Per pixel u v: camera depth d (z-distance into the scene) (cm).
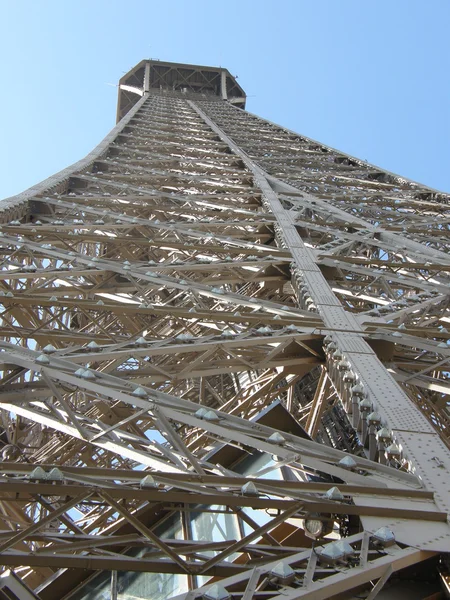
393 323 1620
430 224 3472
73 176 3897
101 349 1305
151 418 1072
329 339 1435
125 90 11450
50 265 2383
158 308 1555
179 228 2673
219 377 2569
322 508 797
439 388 1296
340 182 5147
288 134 7794
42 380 1160
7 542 717
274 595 661
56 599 1077
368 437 1118
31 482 772
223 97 11125
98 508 1406
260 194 3847
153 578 1020
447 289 1952
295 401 2016
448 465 916
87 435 956
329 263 2153
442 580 725
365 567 699
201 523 1112
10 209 2703
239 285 2780
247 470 1236
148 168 4728
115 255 3069
